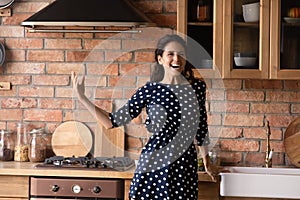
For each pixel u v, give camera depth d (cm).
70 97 480
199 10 438
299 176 402
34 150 462
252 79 463
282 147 466
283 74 430
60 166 431
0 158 469
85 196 422
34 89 482
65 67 479
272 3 430
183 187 392
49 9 434
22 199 428
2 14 480
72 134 477
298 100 464
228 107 468
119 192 421
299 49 432
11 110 484
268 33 432
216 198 416
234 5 435
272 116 466
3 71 484
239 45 435
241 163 468
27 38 481
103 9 429
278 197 405
